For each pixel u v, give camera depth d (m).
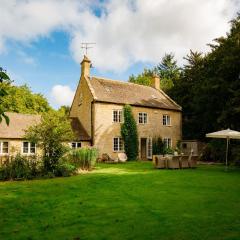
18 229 7.42
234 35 32.09
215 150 31.50
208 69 37.00
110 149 34.56
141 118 37.41
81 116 37.16
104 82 37.91
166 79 68.31
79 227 7.49
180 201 10.44
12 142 29.17
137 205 9.89
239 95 28.30
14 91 48.06
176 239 6.43
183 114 45.44
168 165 23.73
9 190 13.43
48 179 17.48
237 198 10.91
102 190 13.14
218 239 6.36
